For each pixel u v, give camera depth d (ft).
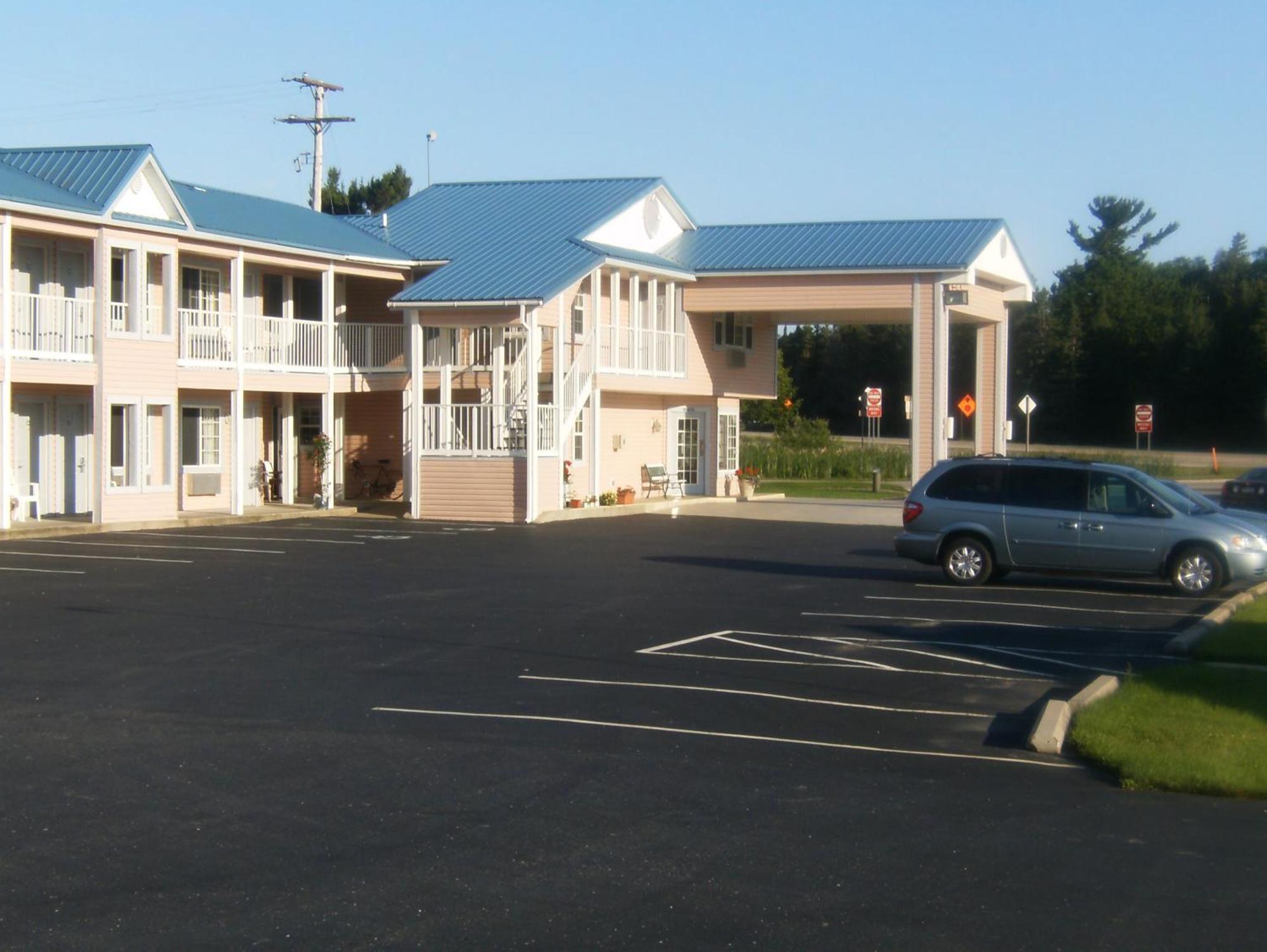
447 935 21.49
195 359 99.09
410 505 106.11
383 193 241.96
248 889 23.49
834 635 52.65
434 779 31.04
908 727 37.42
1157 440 269.03
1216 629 52.31
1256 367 254.88
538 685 42.09
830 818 28.43
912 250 120.16
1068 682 43.96
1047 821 28.45
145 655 46.47
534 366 102.47
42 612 55.52
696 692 41.47
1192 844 26.96
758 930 21.84
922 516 69.77
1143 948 21.29
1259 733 35.09
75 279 93.45
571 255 109.19
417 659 46.39
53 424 94.12
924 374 117.29
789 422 195.00
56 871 24.34
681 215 130.31
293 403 112.47
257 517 101.14
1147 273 300.81
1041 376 277.44
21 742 34.17
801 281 121.19
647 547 87.04
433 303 103.09
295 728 36.06
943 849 26.35
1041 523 67.31
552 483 105.91
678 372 125.08
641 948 21.06
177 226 94.89
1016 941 21.52
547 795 29.81
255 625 53.21
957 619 57.26
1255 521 68.54
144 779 30.76
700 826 27.66
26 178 89.35
